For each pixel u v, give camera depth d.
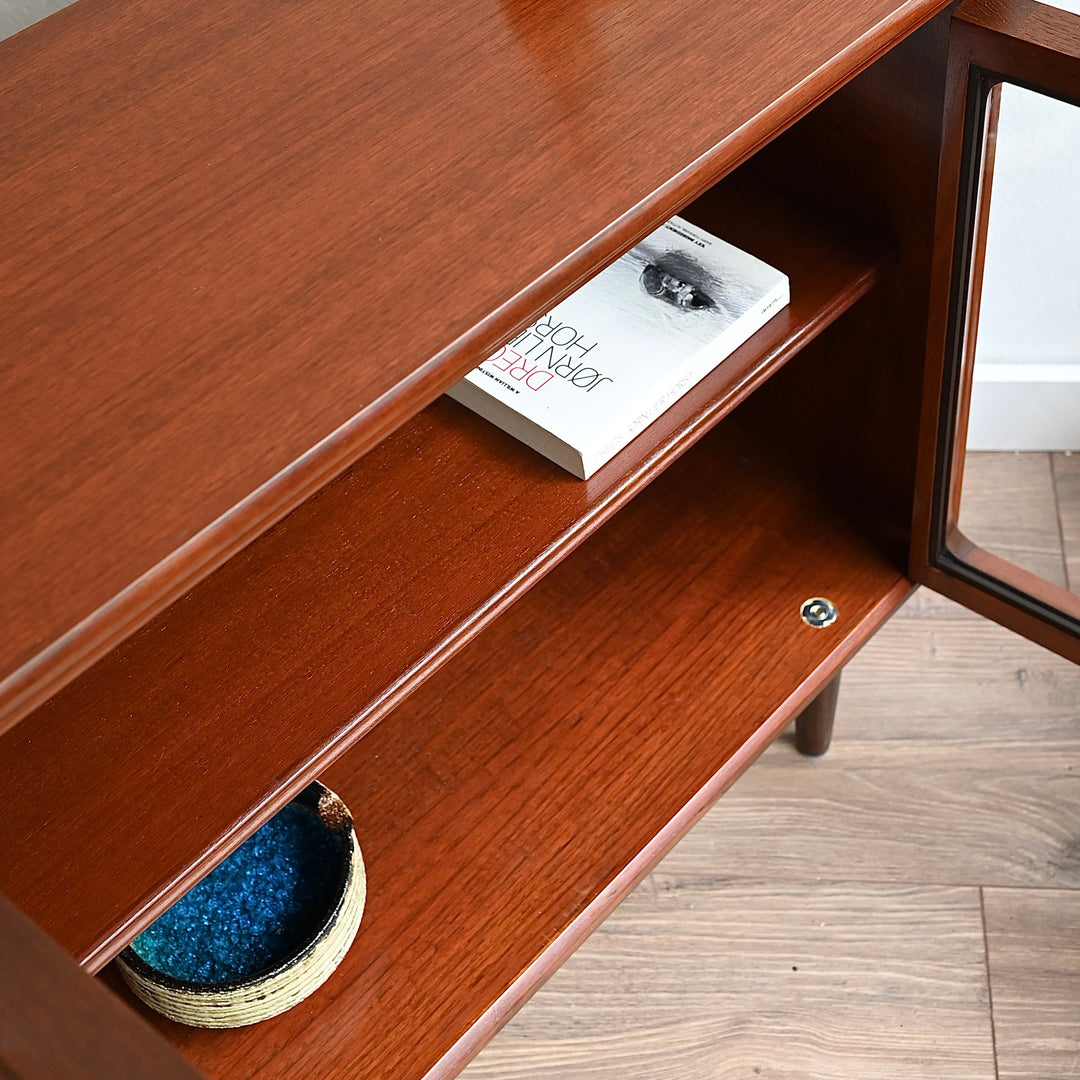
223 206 0.54
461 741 0.84
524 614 0.89
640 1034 0.97
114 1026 0.40
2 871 0.61
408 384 0.49
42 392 0.49
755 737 0.82
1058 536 0.93
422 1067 0.72
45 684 0.43
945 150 0.67
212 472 0.46
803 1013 0.97
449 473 0.72
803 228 0.77
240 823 0.62
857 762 1.08
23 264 0.53
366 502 0.71
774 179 0.79
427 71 0.59
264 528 0.47
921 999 0.97
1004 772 1.07
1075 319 1.07
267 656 0.67
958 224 0.70
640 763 0.82
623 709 0.84
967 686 1.12
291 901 0.75
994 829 1.04
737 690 0.84
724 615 0.88
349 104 0.58
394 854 0.80
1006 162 0.98
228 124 0.58
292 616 0.68
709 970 0.99
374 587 0.68
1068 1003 0.97
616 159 0.54
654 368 0.71
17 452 0.47
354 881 0.74
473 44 0.60
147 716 0.65
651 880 1.04
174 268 0.52
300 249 0.53
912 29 0.59
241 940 0.74
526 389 0.71
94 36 0.63
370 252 0.52
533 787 0.81
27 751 0.65
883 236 0.75
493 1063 0.96
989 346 1.10
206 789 0.63
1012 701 1.11
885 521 0.90
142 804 0.63
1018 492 0.99
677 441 0.71
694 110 0.56
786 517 0.92
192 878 0.61
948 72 0.64
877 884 1.03
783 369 0.88
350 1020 0.74
